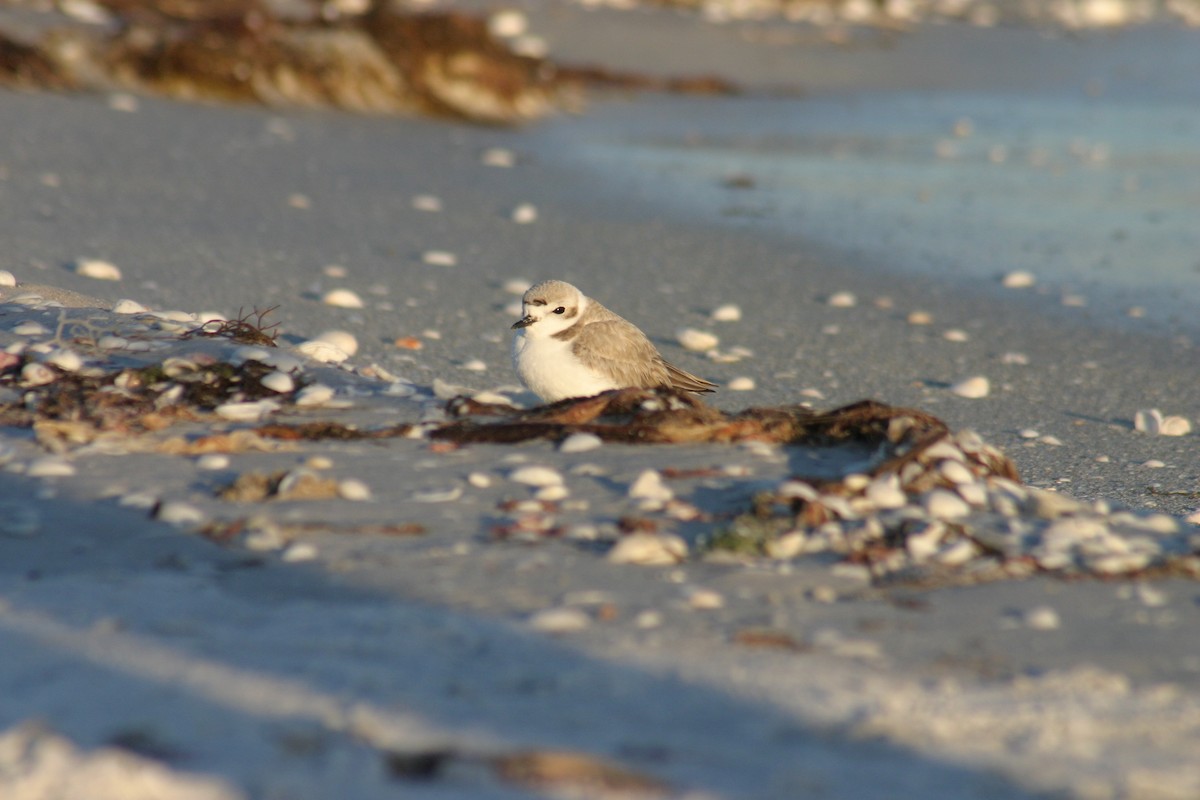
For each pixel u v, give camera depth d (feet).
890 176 94.73
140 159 73.51
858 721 17.08
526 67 120.16
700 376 44.57
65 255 51.44
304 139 88.43
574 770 14.87
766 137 112.68
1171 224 79.82
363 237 61.77
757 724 16.88
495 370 42.60
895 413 30.91
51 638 18.56
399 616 20.25
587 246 64.90
